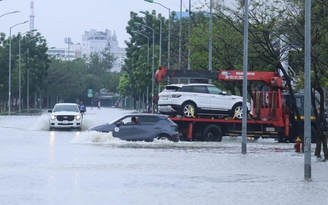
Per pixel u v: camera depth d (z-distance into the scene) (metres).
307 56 36.09
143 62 150.38
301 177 36.00
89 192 28.86
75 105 83.75
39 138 65.38
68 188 30.05
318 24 48.97
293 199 27.83
